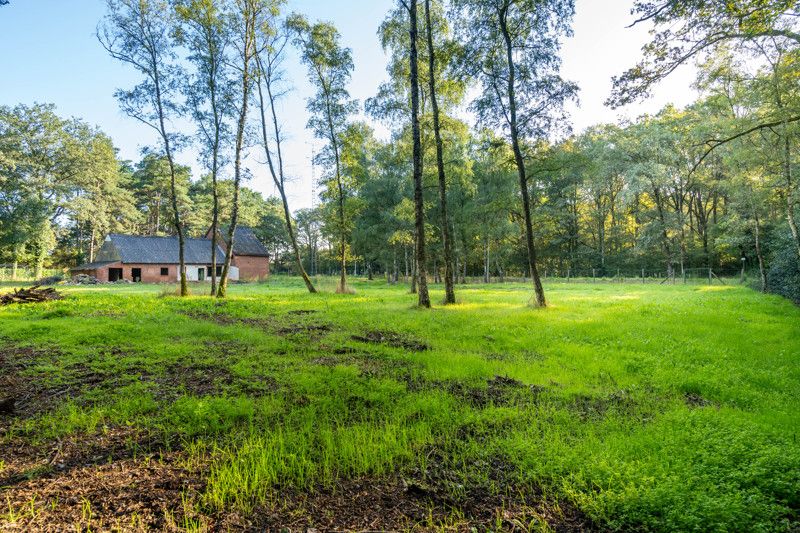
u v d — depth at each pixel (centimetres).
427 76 1898
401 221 3659
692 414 488
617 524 298
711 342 909
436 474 373
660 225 3762
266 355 812
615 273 4828
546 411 516
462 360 773
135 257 4425
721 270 4184
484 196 3506
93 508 313
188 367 723
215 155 2100
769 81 1316
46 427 466
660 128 3566
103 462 388
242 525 299
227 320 1322
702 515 296
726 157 2156
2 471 368
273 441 414
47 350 841
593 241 5659
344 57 2300
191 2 1898
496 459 400
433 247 4122
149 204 6294
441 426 473
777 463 364
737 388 611
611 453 393
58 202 4334
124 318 1275
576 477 349
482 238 4091
